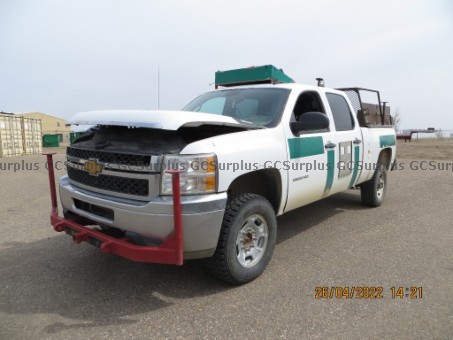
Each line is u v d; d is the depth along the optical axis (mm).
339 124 4848
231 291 3186
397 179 9633
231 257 3068
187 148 2760
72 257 3938
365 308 2900
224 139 3020
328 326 2645
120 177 2943
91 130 3738
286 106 3881
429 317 2766
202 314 2807
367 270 3633
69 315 2785
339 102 5012
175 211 2594
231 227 3023
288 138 3701
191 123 2752
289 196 3762
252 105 4094
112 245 2801
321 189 4371
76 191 3324
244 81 5414
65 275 3490
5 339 2467
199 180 2768
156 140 2924
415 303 2979
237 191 3557
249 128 3379
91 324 2668
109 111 3137
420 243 4441
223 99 4465
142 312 2836
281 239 4605
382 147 6012
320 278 3447
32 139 22266
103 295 3104
